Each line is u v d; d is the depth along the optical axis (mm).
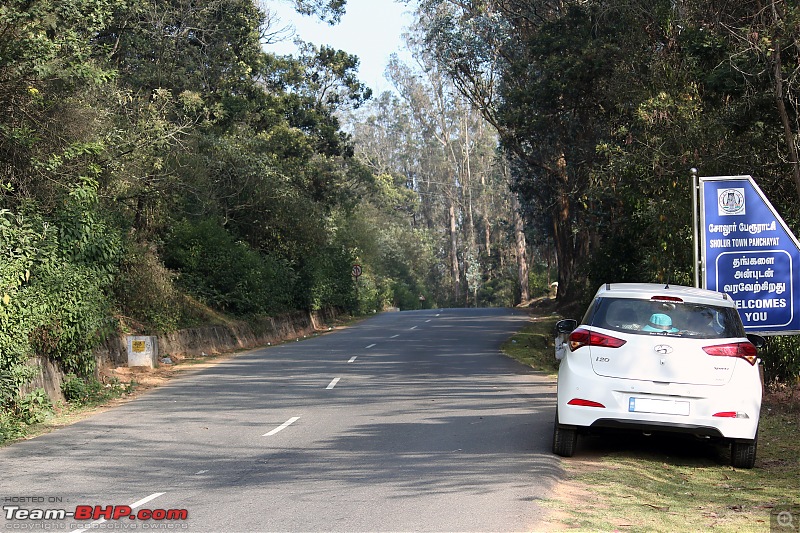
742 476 9156
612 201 24547
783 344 14758
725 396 8984
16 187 17312
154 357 22469
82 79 17969
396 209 104688
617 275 23969
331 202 48562
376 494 8086
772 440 11203
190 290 31562
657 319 9336
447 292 107688
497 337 31562
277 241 39938
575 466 9453
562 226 44812
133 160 23812
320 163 48719
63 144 18188
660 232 17234
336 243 56938
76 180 18531
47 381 15789
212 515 7453
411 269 95812
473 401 14789
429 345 28281
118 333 22328
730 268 12633
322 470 9312
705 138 16688
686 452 10523
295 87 48312
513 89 33188
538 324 38562
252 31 40031
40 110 17703
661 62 19328
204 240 32156
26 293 14617
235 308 33875
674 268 17375
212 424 12922
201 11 35469
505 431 11578
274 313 37719
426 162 103875
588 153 29906
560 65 28312
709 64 17312
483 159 93625
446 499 7812
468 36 36469
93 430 12672
